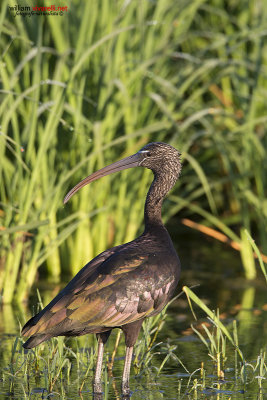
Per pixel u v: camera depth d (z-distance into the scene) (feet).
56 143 45.57
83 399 28.17
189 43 56.59
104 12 44.57
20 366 31.63
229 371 31.45
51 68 46.75
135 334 29.68
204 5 54.44
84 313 28.09
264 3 49.80
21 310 40.55
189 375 30.99
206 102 58.65
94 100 46.11
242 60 51.49
